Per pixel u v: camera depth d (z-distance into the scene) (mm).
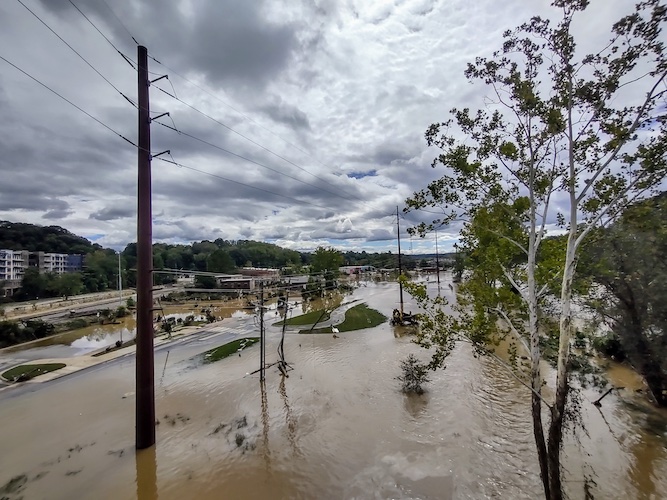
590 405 19688
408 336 38094
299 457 16453
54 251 128250
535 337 11180
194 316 56250
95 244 148750
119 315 59875
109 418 21141
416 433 18062
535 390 10914
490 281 13875
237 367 29641
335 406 21422
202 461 16375
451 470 15102
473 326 13070
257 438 18188
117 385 26828
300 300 71500
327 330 42438
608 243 17953
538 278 13211
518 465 15227
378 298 72812
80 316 58562
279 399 22812
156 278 117438
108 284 105750
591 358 25344
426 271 138000
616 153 10055
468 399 21531
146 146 16844
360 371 27391
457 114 11836
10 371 31281
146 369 17141
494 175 12219
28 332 44656
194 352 35188
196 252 148375
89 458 16906
